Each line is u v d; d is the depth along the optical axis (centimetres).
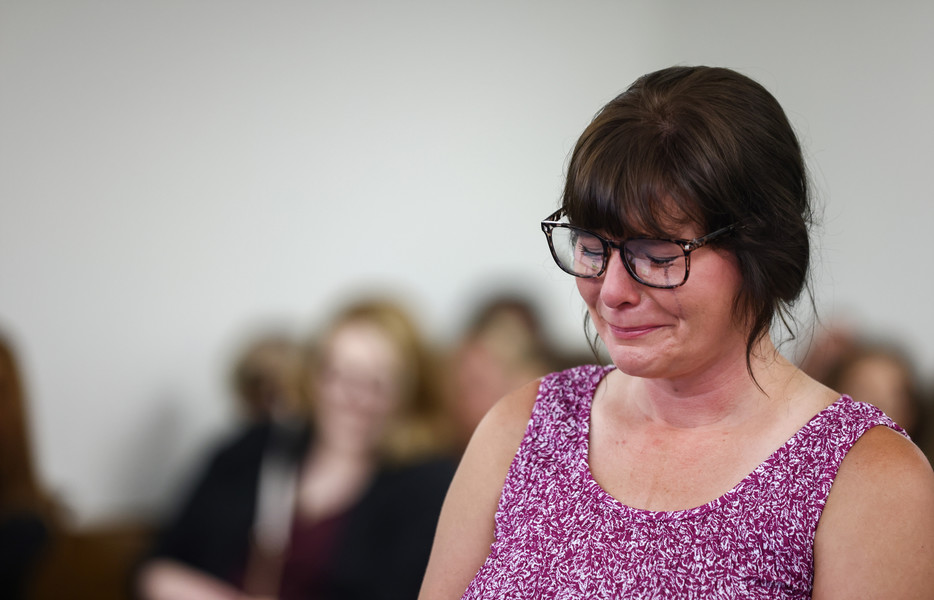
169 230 1014
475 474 275
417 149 1100
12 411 792
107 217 997
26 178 978
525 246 1138
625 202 227
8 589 779
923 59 1022
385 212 1088
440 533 278
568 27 1159
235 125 1040
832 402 243
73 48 992
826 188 1059
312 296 1057
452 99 1115
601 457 262
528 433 272
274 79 1052
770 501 233
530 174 1141
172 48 1020
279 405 700
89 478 970
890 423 237
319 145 1066
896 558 220
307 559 641
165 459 988
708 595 231
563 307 904
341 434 666
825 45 1090
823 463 233
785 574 230
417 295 1093
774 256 231
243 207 1038
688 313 232
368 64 1084
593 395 275
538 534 254
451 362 721
